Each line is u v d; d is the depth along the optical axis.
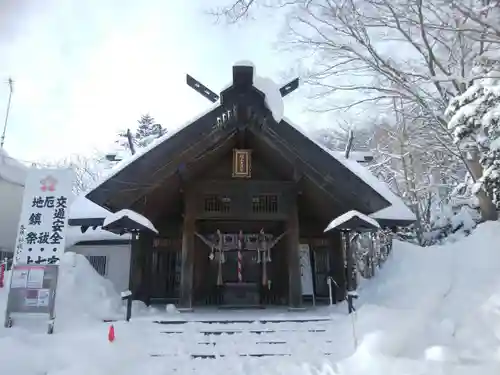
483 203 12.93
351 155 17.25
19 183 19.58
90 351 6.58
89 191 10.11
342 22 15.01
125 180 10.20
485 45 14.20
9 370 5.74
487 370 5.96
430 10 13.87
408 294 9.66
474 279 9.02
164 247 13.74
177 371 6.44
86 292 10.41
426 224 19.28
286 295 12.98
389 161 21.44
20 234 8.30
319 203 12.78
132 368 6.44
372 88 15.91
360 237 21.47
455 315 8.13
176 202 13.12
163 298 13.40
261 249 12.43
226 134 10.87
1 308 8.86
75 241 15.84
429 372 6.00
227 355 7.16
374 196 10.68
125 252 15.97
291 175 11.91
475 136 9.77
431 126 15.54
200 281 13.52
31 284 8.03
